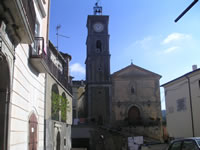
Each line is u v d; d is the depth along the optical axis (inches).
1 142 267.7
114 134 1283.2
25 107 361.7
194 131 820.6
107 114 1581.0
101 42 1702.8
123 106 1606.8
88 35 1715.1
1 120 271.4
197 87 812.0
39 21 464.8
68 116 783.1
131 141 1117.7
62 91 687.1
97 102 1598.2
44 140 487.8
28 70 383.2
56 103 591.2
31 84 402.3
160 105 1625.2
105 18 1739.7
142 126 1512.1
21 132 337.7
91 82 1622.8
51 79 557.6
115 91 1627.7
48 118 521.3
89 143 1274.6
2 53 248.5
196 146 255.6
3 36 248.8
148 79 1663.4
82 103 2020.2
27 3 315.3
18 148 322.0
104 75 1647.4
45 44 526.3
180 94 928.3
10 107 282.7
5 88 277.6
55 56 766.5
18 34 293.3
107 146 1270.9
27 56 376.5
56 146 605.0
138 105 1617.9
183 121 900.0
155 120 1585.9
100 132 1300.4
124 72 1662.2
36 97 436.1
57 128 608.4
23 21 267.9
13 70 294.7
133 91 1638.8
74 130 1296.8
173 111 986.7
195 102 821.2
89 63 1659.7
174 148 303.4
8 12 243.9
